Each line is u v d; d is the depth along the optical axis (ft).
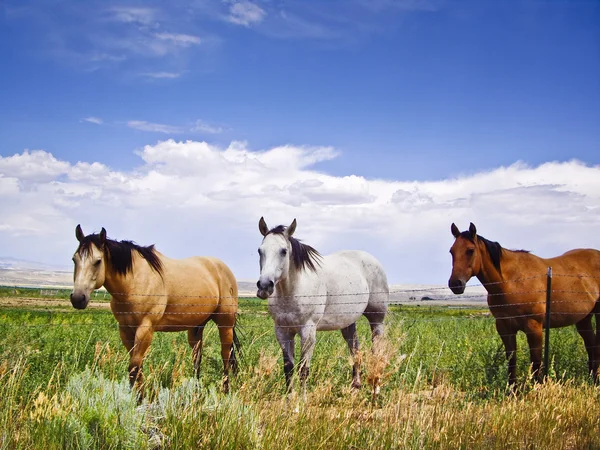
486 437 17.56
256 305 82.07
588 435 18.16
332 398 22.45
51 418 14.93
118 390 16.40
